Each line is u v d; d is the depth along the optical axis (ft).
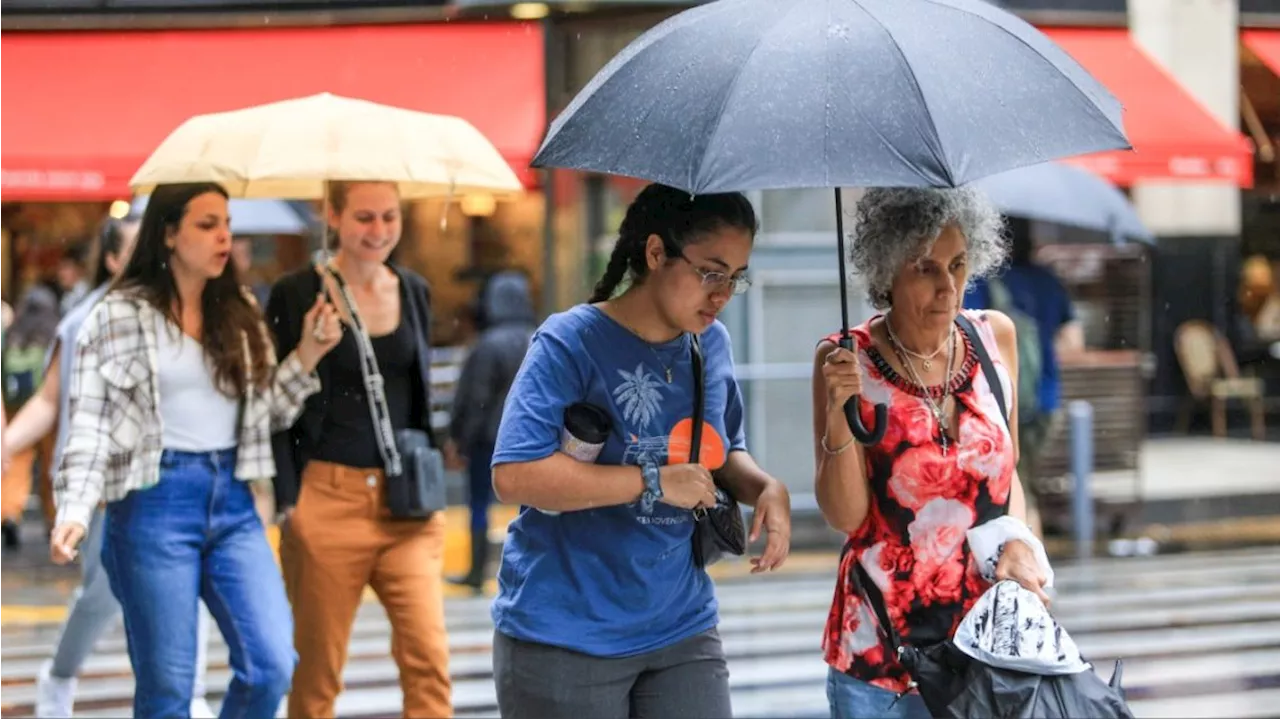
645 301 37.50
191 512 49.52
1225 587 107.65
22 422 62.44
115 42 139.13
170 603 48.83
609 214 134.21
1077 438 123.34
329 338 52.13
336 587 54.24
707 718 38.78
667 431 37.76
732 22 35.27
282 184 58.70
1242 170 137.80
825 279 125.39
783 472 125.18
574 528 37.65
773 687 80.33
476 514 110.42
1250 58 163.94
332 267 55.11
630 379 37.40
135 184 51.34
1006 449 38.09
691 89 34.12
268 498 75.61
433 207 169.99
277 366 52.13
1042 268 107.45
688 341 38.22
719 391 38.81
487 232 170.91
